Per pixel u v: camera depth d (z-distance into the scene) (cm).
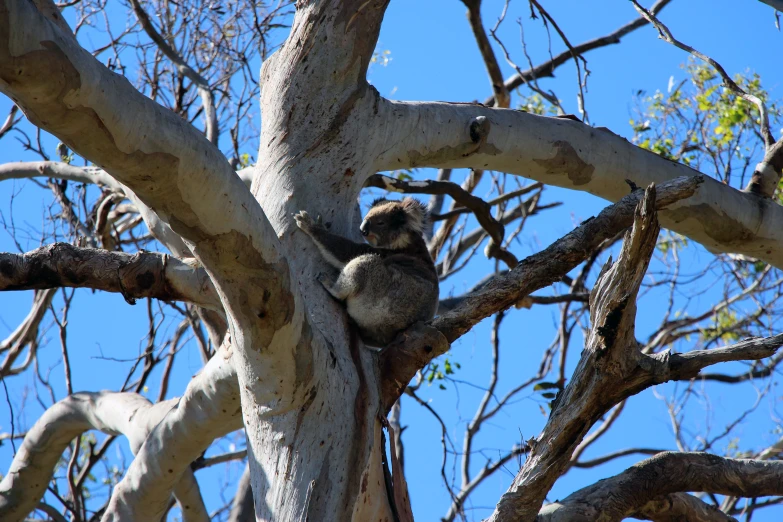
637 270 776
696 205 1323
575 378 832
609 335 801
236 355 777
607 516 1005
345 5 967
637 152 1316
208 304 1005
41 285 977
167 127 600
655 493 1045
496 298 898
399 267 1086
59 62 524
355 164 977
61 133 571
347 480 777
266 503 770
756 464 1074
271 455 784
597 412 833
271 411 784
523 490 820
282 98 969
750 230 1361
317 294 888
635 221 749
